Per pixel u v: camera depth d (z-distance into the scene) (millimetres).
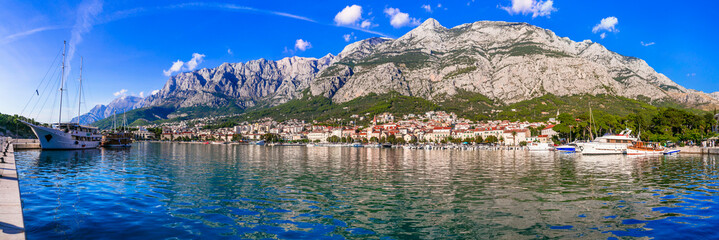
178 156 93688
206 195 31562
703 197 31797
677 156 100938
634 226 21797
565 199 30672
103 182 38906
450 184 40281
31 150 104375
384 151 156750
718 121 155250
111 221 21719
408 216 24375
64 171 49875
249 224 21781
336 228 21219
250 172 52875
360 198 30938
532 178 46438
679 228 21297
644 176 49000
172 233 19500
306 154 119938
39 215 22891
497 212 25656
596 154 113625
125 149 132375
